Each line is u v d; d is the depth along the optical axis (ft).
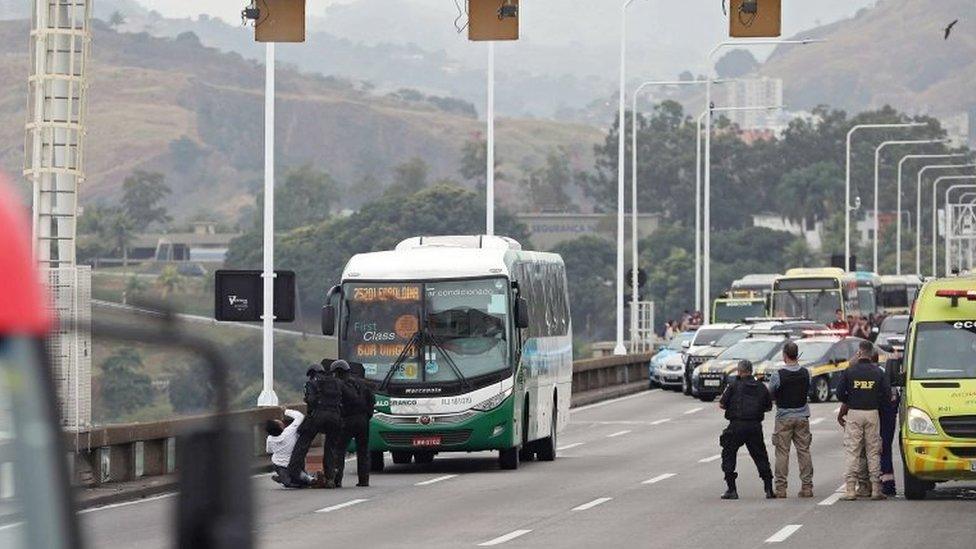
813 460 186.29
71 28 142.51
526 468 181.16
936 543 110.52
